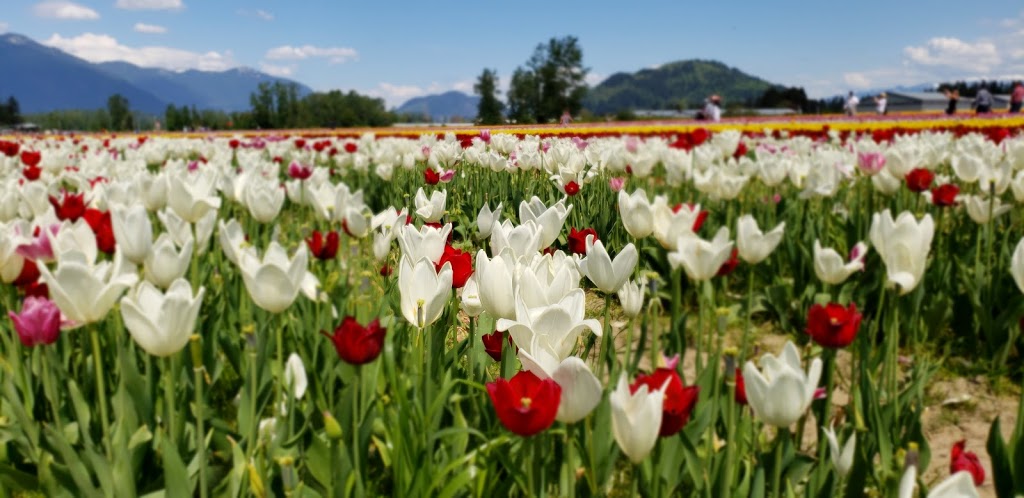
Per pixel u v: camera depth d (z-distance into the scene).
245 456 2.53
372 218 4.27
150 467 2.81
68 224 3.21
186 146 14.32
